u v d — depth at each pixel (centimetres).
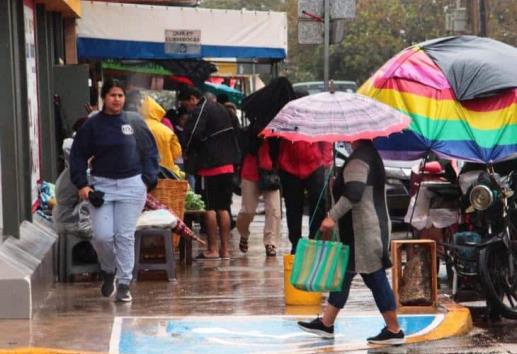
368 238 1273
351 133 1274
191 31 2502
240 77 4022
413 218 1688
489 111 1572
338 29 2119
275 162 1970
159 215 1739
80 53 2452
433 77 1594
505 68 1591
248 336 1316
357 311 1484
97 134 1471
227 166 1966
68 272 1686
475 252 1513
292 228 1895
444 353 1265
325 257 1268
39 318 1390
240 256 2039
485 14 5006
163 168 1942
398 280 1480
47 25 1973
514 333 1396
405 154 1588
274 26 2547
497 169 1650
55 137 1958
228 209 2005
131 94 1983
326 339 1313
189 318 1412
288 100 1922
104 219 1486
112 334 1305
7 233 1472
